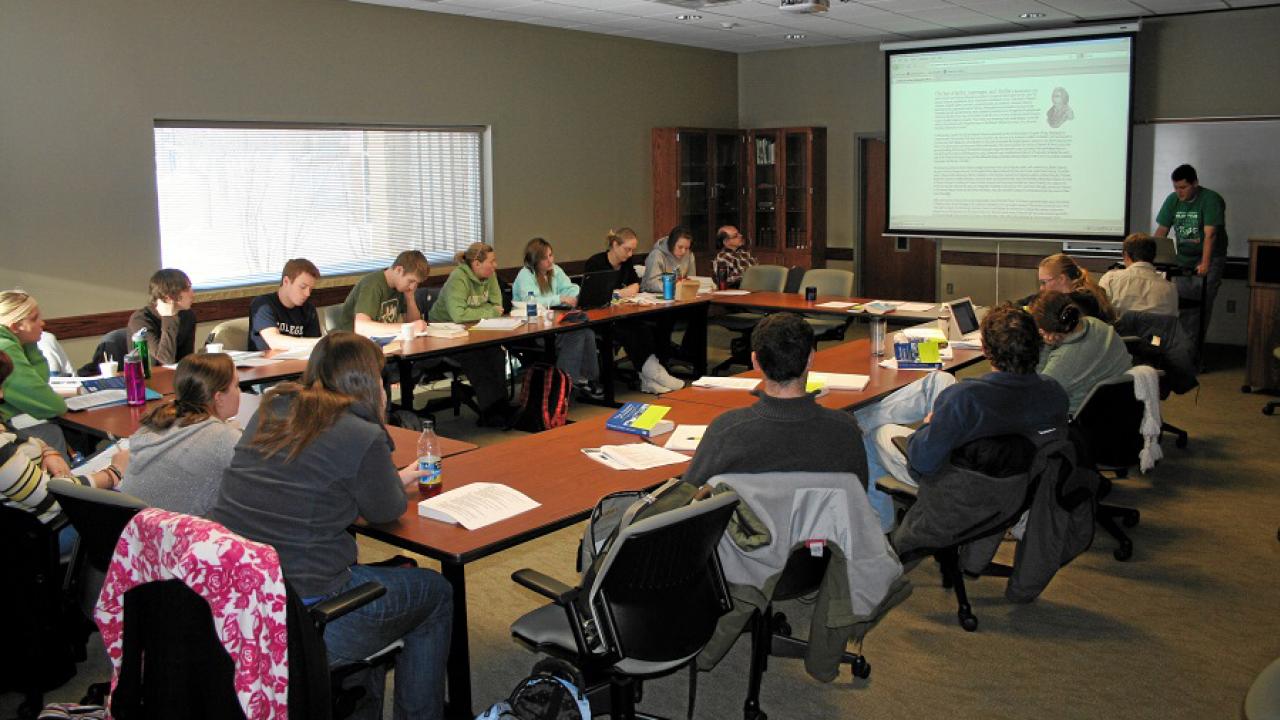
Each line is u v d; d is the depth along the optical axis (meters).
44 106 5.88
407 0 7.27
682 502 2.35
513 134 8.66
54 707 2.33
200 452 2.65
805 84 10.52
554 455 3.30
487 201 8.61
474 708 2.99
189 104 6.54
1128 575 3.92
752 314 7.86
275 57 6.94
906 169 9.76
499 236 8.69
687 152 10.05
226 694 1.92
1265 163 8.29
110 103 6.16
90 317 6.22
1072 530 3.40
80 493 2.23
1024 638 3.41
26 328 3.95
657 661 2.35
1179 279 7.82
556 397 6.07
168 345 4.95
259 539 2.38
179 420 2.71
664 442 3.45
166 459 2.65
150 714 1.97
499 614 3.63
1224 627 3.48
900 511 3.80
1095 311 4.64
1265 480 5.06
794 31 9.17
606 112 9.48
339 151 7.60
